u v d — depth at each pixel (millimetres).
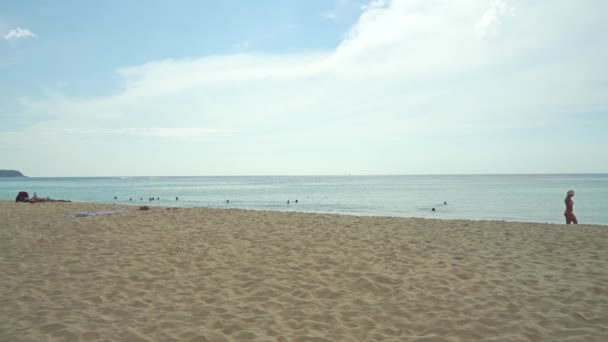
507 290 5328
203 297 5027
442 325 4176
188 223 11320
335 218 12711
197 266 6531
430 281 5746
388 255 7395
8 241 8484
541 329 4055
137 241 8562
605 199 31672
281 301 4906
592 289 5328
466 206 25953
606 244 8430
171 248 7863
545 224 11625
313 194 43062
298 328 4090
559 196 36438
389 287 5496
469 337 3875
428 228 10672
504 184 76250
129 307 4637
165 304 4754
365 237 9227
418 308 4676
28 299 4871
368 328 4113
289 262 6820
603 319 4285
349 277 5953
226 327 4078
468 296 5094
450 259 7117
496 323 4211
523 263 6816
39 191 51500
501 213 21516
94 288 5332
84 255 7219
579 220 18609
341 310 4613
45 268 6305
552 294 5145
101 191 52750
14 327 4004
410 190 52156
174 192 49781
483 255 7441
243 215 13328
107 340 3734
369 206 26406
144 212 13969
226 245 8203
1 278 5734
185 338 3799
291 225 11039
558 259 7113
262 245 8234
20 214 13312
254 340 3768
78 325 4070
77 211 14414
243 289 5375
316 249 7871
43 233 9492
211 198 36125
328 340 3783
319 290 5336
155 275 5980
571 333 3941
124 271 6160
